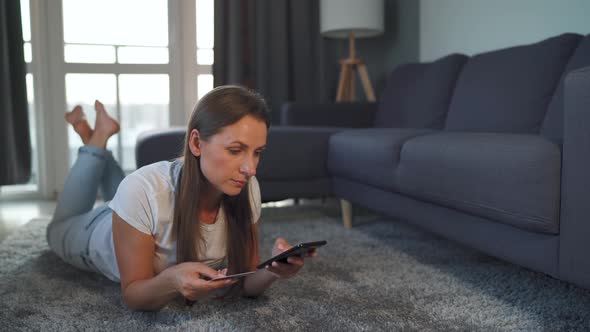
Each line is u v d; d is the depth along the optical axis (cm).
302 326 136
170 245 133
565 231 134
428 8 398
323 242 108
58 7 385
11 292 162
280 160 263
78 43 395
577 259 130
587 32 264
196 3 415
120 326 135
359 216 294
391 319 142
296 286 169
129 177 128
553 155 136
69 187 189
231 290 151
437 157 182
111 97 405
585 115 126
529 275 181
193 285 115
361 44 443
